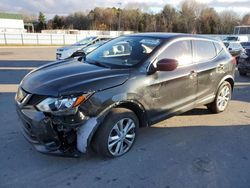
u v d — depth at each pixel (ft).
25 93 11.02
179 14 219.41
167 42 13.88
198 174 11.13
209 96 16.94
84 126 10.56
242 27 94.58
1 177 10.51
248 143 14.16
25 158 11.84
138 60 12.85
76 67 12.66
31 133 10.90
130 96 11.75
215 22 197.67
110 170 11.17
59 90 10.34
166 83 13.37
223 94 18.34
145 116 12.77
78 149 10.80
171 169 11.42
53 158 11.89
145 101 12.50
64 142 10.70
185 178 10.83
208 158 12.44
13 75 32.58
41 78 11.47
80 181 10.41
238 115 18.51
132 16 241.14
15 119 16.29
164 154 12.64
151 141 13.91
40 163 11.51
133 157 12.23
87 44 48.52
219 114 18.51
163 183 10.47
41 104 10.36
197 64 15.44
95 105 10.70
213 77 16.72
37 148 10.80
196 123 16.69
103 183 10.34
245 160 12.41
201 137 14.67
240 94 24.82
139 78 12.19
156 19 229.04
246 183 10.69
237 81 31.81
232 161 12.26
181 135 14.83
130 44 14.33
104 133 11.30
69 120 10.33
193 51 15.39
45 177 10.59
